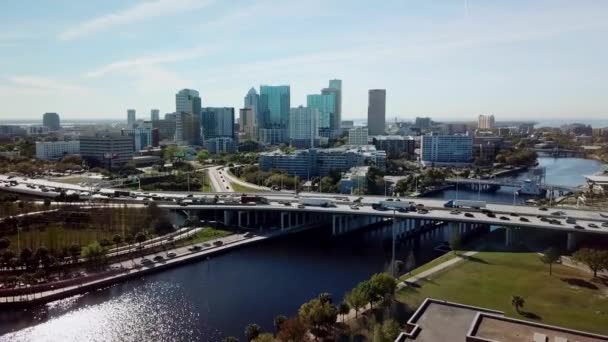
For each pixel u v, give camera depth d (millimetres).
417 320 137500
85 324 197375
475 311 143125
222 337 184625
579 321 181875
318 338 172625
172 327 194250
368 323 184125
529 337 121562
